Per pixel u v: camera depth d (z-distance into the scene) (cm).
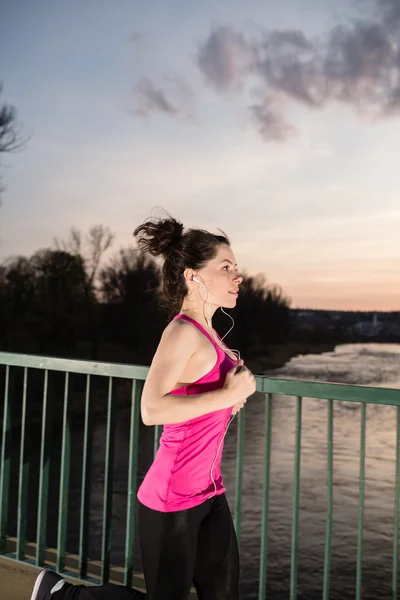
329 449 230
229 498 1928
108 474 275
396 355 10412
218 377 178
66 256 4712
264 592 243
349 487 2161
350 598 1292
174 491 175
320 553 1531
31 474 2077
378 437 3047
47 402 294
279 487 2116
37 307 4556
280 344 9262
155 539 177
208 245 186
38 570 297
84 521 285
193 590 263
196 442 177
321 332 11556
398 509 222
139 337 5153
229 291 187
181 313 185
